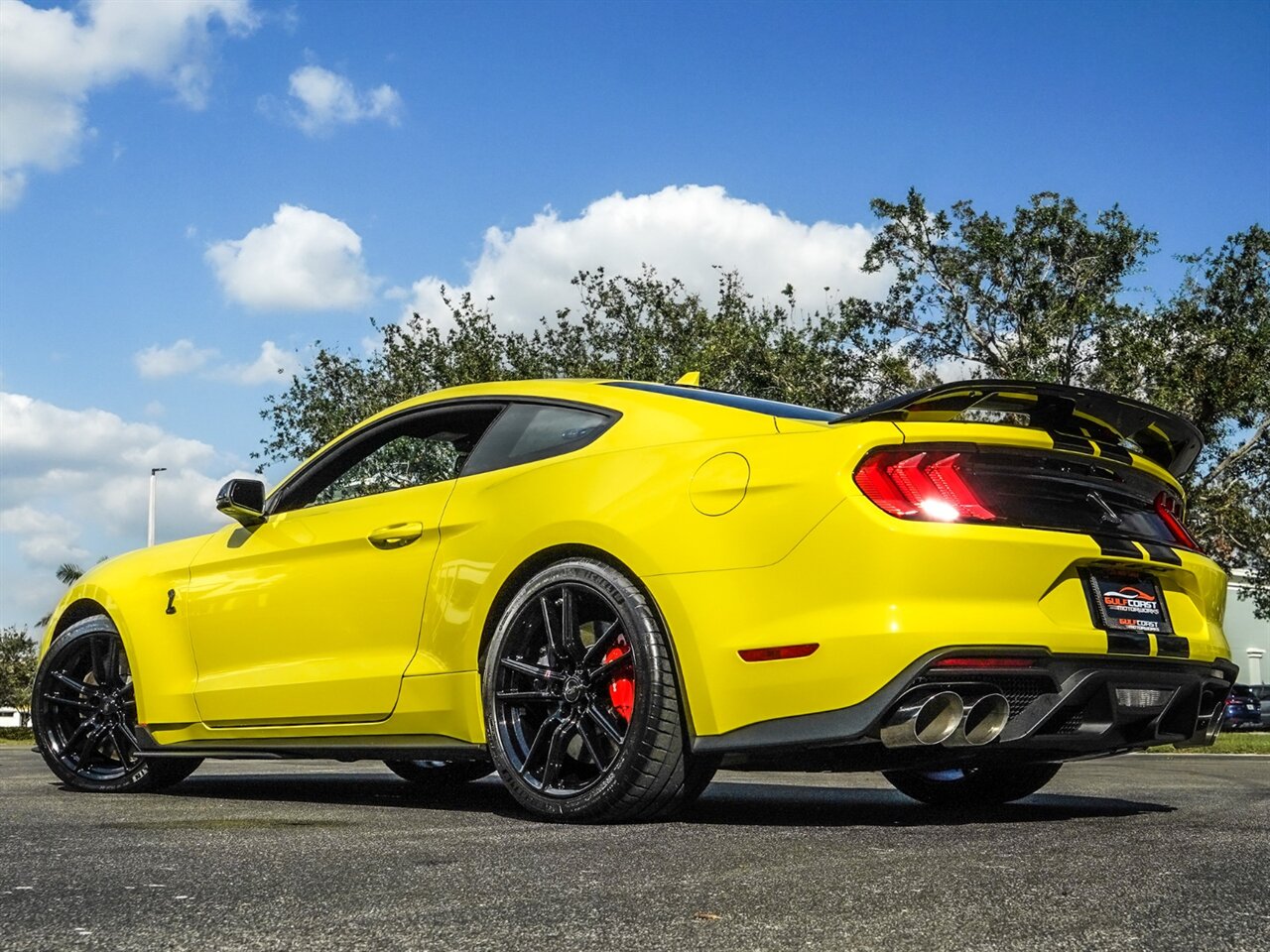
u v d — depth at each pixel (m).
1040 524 2.99
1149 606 3.17
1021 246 23.66
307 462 4.19
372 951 1.58
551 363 26.08
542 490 3.39
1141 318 22.75
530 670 3.27
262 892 2.00
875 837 2.73
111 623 4.58
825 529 2.88
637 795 3.05
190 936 1.66
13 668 50.09
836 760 2.96
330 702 3.77
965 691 2.85
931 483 2.90
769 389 23.86
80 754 4.61
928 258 24.30
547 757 3.23
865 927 1.72
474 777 5.02
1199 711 3.29
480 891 2.02
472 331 26.19
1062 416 3.19
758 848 2.54
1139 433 3.39
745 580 2.96
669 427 3.30
